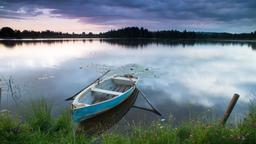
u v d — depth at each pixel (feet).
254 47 203.31
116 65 67.82
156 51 127.65
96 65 66.95
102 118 26.27
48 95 33.99
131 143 12.11
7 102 29.43
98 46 171.94
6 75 48.14
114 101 27.76
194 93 38.17
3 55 89.25
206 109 30.17
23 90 36.01
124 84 38.78
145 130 13.94
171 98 35.01
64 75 50.52
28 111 17.44
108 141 12.31
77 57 88.89
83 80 45.73
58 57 87.30
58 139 13.34
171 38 405.39
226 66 71.41
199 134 12.58
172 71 59.41
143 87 41.57
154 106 31.12
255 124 13.85
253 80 49.83
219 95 37.45
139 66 66.49
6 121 14.03
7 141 12.20
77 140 13.24
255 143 12.01
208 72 59.31
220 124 14.19
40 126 15.15
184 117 26.89
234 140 11.93
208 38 404.57
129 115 27.66
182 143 12.30
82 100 27.14
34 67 61.11
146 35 419.74
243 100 34.63
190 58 92.94
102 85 34.76
